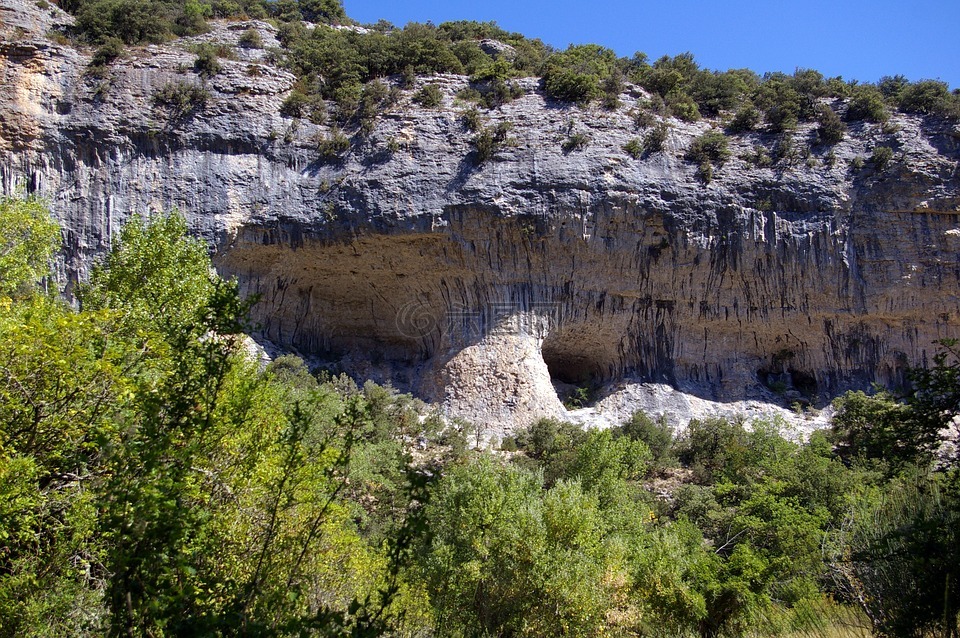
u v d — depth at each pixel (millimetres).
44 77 36938
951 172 40000
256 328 9555
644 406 40500
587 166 39312
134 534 7262
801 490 25312
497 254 39406
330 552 11609
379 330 43188
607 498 24531
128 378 10680
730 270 40062
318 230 37625
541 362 39656
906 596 9031
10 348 10695
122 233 22875
